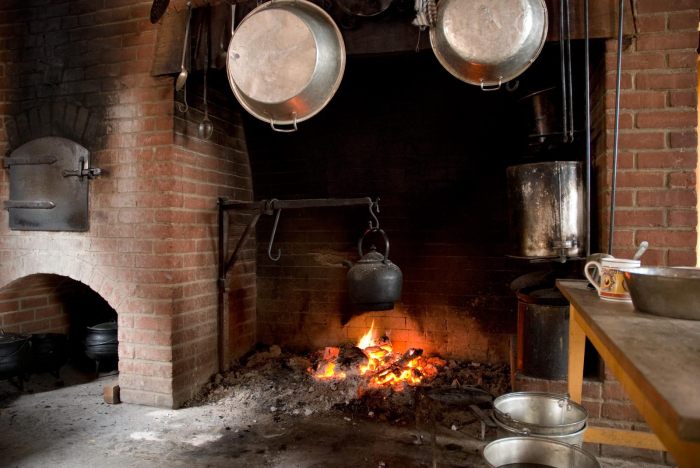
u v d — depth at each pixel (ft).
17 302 11.66
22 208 10.56
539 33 7.26
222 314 11.14
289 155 12.21
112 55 10.09
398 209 11.71
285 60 7.84
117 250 10.00
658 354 2.97
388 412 9.33
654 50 7.39
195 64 9.26
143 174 9.82
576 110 8.55
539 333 7.79
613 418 7.39
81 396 10.43
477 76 7.50
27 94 10.70
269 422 9.07
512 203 7.97
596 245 8.15
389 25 8.14
